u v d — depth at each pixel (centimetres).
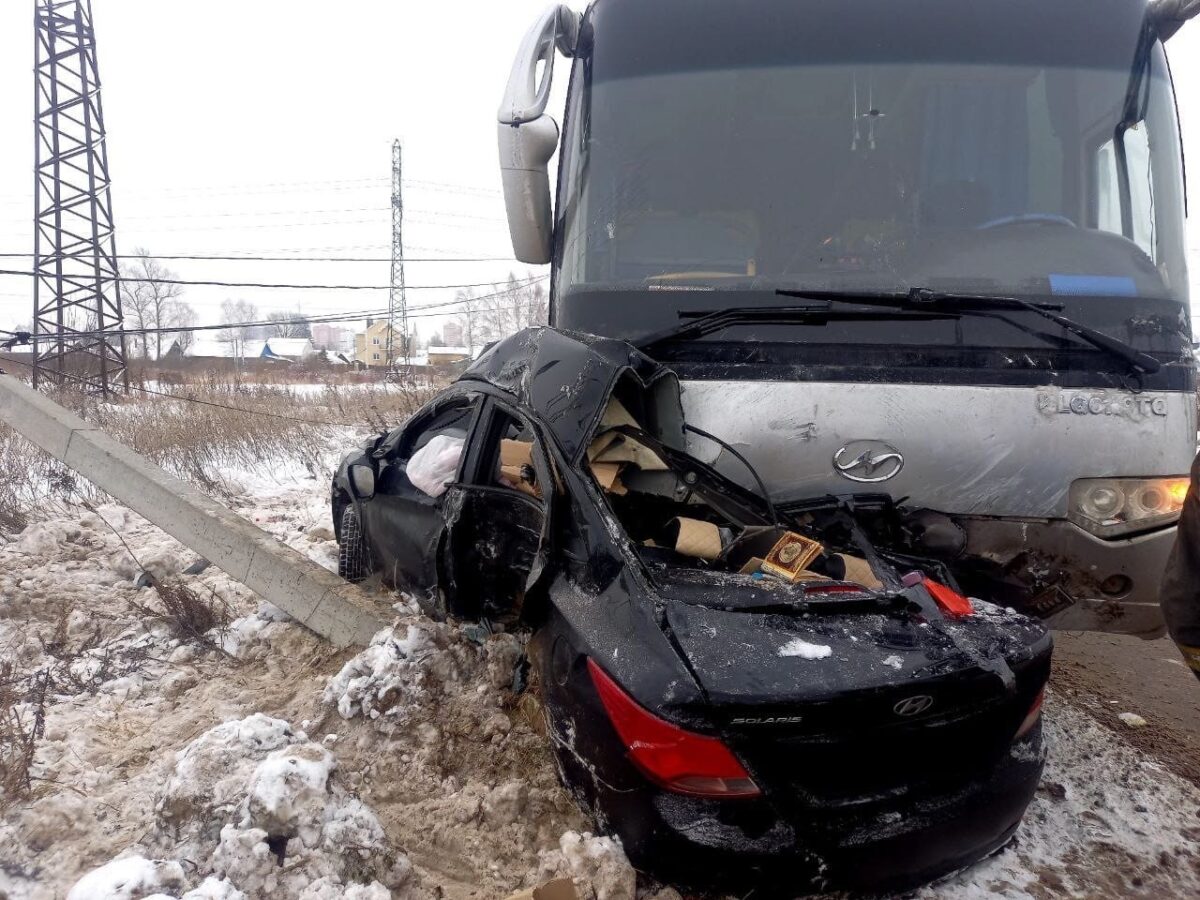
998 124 372
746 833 229
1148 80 377
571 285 385
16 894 256
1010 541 340
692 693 226
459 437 419
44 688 374
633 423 363
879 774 240
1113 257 357
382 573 458
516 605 348
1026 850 293
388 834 284
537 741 324
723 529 346
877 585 302
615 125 389
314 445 1166
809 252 368
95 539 625
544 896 229
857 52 378
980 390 335
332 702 352
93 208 2402
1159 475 332
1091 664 475
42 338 720
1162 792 333
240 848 239
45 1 2370
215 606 487
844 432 341
